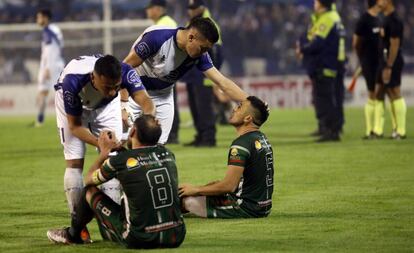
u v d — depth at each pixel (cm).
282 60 7194
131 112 2102
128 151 1595
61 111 1803
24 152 3550
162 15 3447
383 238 1722
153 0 3431
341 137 3931
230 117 1944
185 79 3525
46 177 2742
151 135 1602
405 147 3372
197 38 1959
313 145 3572
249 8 7538
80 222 1670
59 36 4953
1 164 3123
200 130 3572
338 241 1697
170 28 2030
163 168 1602
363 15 3656
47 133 4503
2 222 1970
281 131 4434
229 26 7250
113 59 1633
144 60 2042
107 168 1591
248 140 1922
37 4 7256
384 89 3750
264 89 6625
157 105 2178
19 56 6438
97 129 1886
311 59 3672
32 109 6412
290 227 1845
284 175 2666
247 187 1948
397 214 1986
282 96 6631
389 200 2180
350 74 6662
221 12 7456
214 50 3406
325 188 2395
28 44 6431
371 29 3641
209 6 7425
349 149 3356
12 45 6419
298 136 4097
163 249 1620
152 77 2098
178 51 2030
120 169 1585
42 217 2034
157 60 2048
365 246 1648
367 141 3675
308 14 7450
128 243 1605
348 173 2686
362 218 1944
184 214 1984
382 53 3653
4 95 6394
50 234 1714
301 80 6650
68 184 1788
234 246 1658
